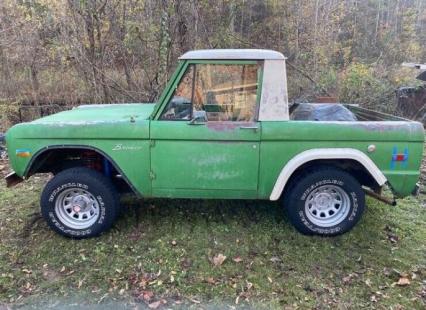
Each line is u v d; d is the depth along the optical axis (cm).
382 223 394
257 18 1112
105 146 339
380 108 918
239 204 428
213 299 281
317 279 304
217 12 914
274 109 334
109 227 363
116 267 317
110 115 370
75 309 271
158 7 814
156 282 299
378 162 340
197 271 312
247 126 333
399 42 1448
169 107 338
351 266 321
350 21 1400
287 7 1123
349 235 367
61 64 852
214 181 345
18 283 299
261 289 292
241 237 361
